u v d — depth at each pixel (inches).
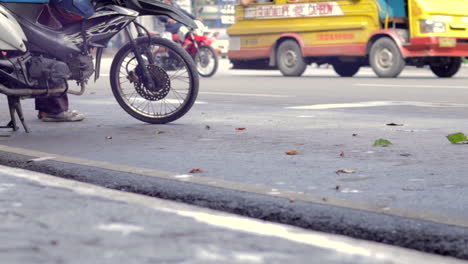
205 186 118.6
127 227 87.7
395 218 95.8
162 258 74.5
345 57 584.1
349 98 340.2
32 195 106.7
